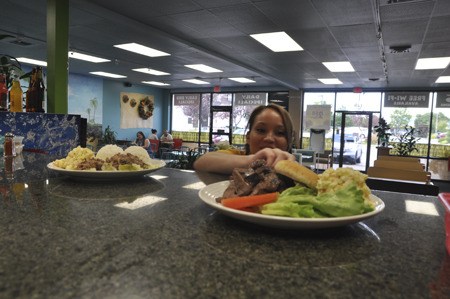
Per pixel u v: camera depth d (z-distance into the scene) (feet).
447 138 30.68
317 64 22.34
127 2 12.40
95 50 20.88
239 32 15.78
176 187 3.67
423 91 31.17
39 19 14.85
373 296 1.32
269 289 1.34
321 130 31.76
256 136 4.75
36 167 5.00
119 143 31.14
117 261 1.57
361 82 29.50
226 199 2.23
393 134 32.53
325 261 1.67
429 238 2.14
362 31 14.61
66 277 1.39
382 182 8.00
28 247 1.72
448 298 1.32
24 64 26.84
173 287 1.33
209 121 41.39
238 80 32.60
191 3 12.30
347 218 1.88
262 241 1.92
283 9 12.41
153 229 2.10
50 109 10.85
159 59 23.21
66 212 2.46
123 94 38.27
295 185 2.44
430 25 13.38
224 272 1.49
